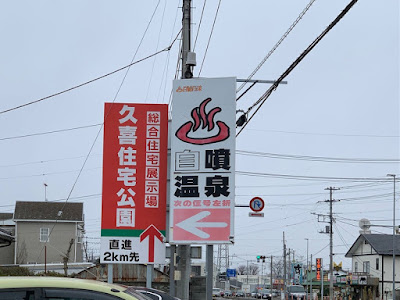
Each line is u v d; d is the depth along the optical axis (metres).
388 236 65.69
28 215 51.00
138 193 18.14
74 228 51.81
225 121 16.72
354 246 68.50
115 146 18.28
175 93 16.98
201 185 16.62
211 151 16.69
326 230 60.81
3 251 50.44
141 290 9.88
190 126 16.84
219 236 16.42
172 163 16.81
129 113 18.36
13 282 4.84
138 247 18.00
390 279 61.91
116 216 18.06
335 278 69.31
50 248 50.91
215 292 80.69
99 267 29.66
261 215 18.45
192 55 16.80
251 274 165.25
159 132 18.30
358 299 66.56
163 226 18.06
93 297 4.89
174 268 17.56
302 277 88.31
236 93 16.78
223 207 16.50
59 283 4.91
